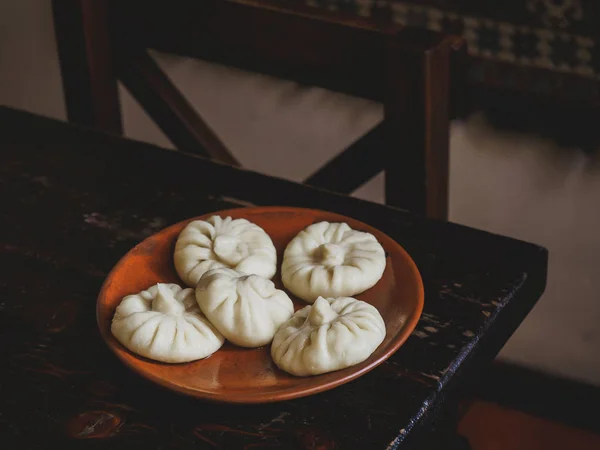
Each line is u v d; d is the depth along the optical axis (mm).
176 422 989
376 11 1601
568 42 1470
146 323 1020
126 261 1115
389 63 1328
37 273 1155
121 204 1257
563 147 1558
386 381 1013
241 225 1149
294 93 1751
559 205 1617
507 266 1135
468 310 1084
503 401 1824
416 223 1201
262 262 1110
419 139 1358
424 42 1313
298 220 1177
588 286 1667
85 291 1128
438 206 1433
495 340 1095
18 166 1333
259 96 1795
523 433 1742
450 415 1059
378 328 1021
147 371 1000
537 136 1570
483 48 1540
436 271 1133
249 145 1880
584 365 1745
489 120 1597
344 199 1242
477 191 1677
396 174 1404
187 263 1108
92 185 1292
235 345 1043
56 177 1310
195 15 1483
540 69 1504
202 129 1637
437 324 1069
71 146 1368
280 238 1167
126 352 1020
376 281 1089
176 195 1268
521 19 1492
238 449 965
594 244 1622
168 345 1013
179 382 999
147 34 1552
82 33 1550
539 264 1146
